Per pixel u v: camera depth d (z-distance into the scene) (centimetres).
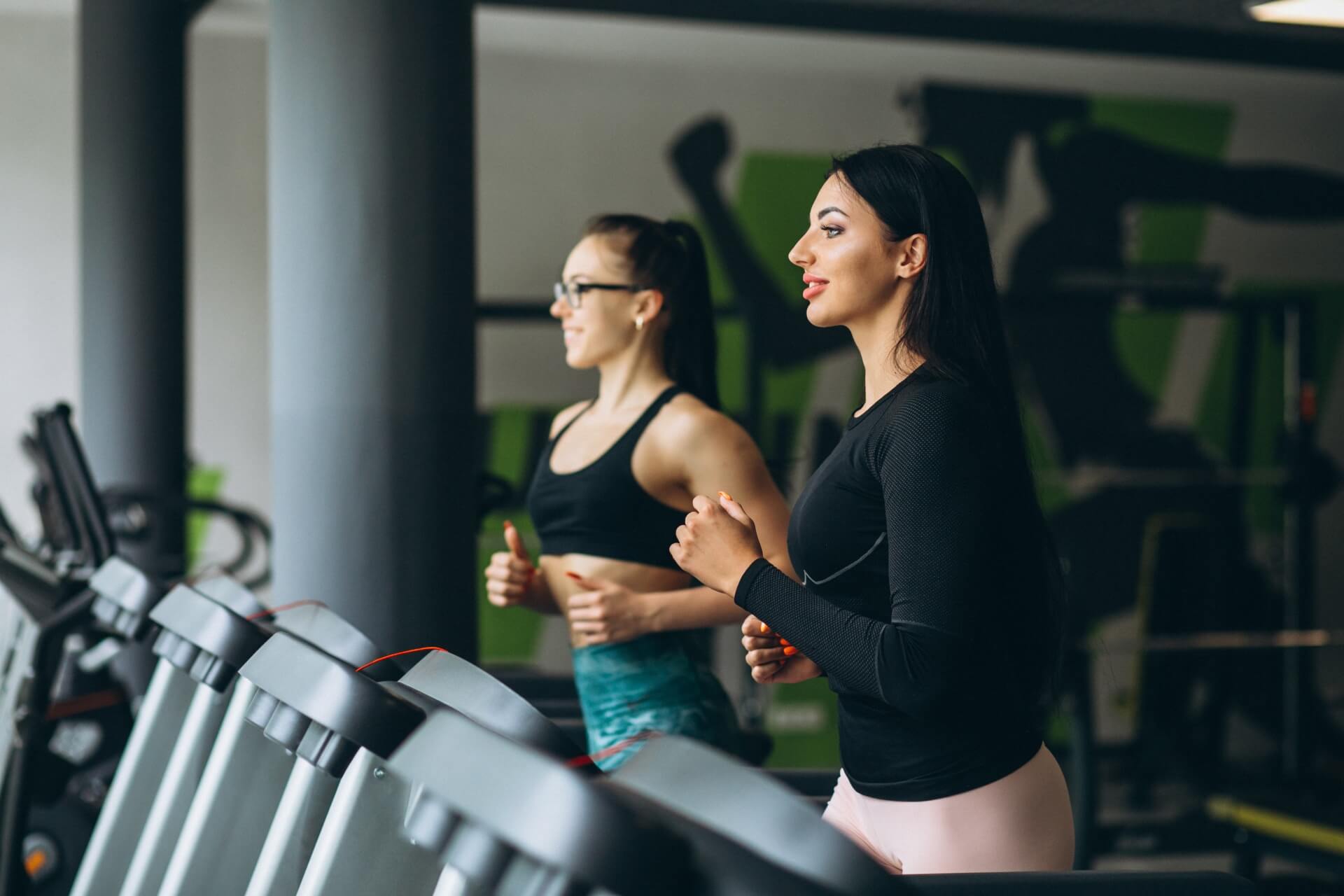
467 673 100
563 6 537
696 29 647
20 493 618
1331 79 734
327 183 251
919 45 672
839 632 141
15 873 225
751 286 710
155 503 430
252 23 628
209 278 644
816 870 65
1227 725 696
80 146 510
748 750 230
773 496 212
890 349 153
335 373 252
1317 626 779
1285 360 640
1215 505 755
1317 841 357
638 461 210
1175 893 127
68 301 624
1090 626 730
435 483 256
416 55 253
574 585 215
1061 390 743
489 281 682
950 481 137
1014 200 745
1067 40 579
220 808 142
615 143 695
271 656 107
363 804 111
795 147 717
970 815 143
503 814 67
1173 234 765
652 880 66
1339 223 787
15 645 245
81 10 507
